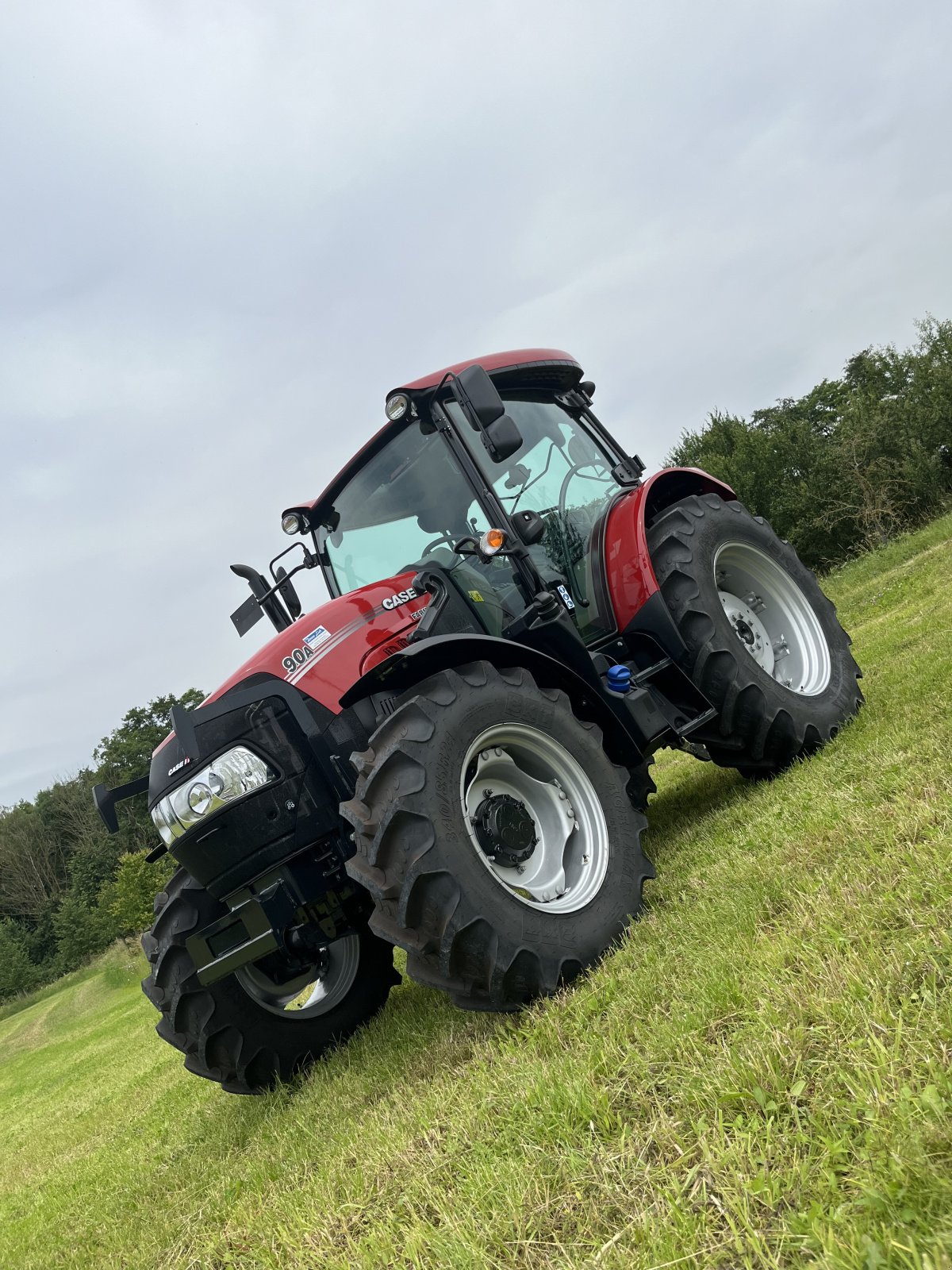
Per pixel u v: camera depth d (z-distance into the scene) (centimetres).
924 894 201
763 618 457
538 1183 168
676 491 470
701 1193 144
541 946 261
